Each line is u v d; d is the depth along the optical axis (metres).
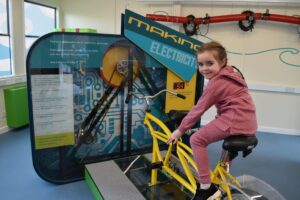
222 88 1.47
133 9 5.01
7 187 2.43
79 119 2.56
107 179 2.37
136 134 2.95
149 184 2.38
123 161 2.78
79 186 2.51
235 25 4.47
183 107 2.99
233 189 1.56
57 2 5.33
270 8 4.32
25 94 4.15
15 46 4.23
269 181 2.77
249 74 4.59
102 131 2.74
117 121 2.80
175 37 2.70
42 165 2.42
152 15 4.50
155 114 2.96
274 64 4.46
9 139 3.68
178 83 2.89
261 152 3.60
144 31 2.53
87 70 2.48
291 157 3.45
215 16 4.41
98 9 5.31
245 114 1.46
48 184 2.51
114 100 2.72
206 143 1.54
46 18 5.18
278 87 4.43
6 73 4.21
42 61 2.22
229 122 1.45
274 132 4.61
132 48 2.63
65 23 5.51
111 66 2.59
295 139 4.25
